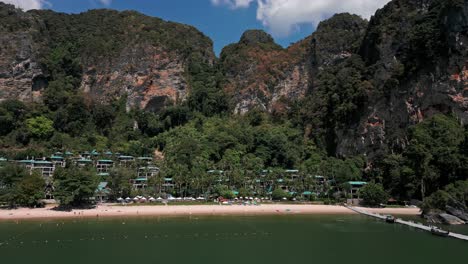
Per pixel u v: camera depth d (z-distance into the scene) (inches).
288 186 5339.6
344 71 7121.1
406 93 5772.6
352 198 5012.3
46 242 2667.3
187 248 2524.6
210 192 5098.4
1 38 7372.1
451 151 4527.6
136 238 2822.3
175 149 6186.0
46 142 6382.9
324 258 2287.2
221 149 6456.7
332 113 6904.5
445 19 5506.9
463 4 5339.6
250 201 4879.4
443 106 5413.4
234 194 4960.6
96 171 5201.8
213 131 6998.0
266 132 6939.0
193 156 5930.1
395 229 3245.6
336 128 6658.5
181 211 4207.7
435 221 3590.1
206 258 2277.3
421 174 4611.2
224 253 2395.4
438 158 4566.9
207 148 6269.7
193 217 3863.2
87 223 3412.9
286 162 6373.0
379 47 6550.2
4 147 6107.3
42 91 7460.6
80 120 6988.2
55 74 7736.2
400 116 5772.6
